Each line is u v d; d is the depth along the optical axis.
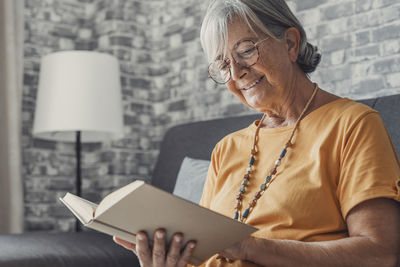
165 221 1.06
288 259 1.15
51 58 3.19
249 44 1.40
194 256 1.15
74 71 3.14
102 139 3.50
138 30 3.77
